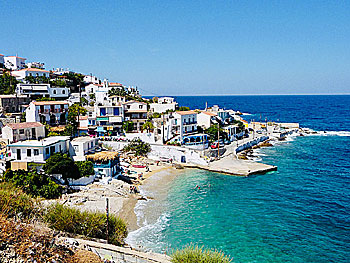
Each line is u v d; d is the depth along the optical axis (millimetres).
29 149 49906
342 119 189125
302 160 80312
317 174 66625
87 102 111250
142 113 95375
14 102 85625
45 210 31812
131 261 26109
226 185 58062
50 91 103625
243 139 103000
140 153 76062
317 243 36406
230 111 136375
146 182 58719
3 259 19719
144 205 46812
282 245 35750
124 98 110312
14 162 48500
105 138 81375
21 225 24438
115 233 31922
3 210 27828
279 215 44219
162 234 37312
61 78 122438
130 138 80938
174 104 114000
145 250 32312
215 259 25703
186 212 44562
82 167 51312
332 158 82812
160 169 68625
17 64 131000
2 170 47438
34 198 39000
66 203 42906
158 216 42875
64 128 78688
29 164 49219
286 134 124062
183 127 88188
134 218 41625
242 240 36656
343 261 32719
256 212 45156
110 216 33219
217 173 66688
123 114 90562
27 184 43344
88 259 23500
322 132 132875
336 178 63625
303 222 42000
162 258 27156
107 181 52688
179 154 74438
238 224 40969
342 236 38156
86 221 30672
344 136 123312
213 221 41656
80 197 46062
